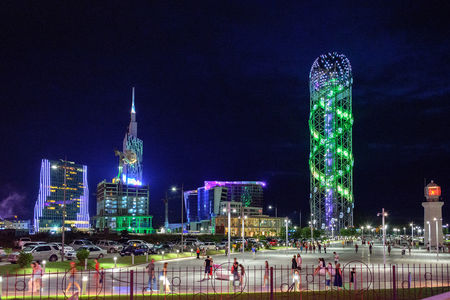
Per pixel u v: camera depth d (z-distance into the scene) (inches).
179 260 2331.4
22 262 1465.3
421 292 984.3
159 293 983.0
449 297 446.9
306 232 5300.2
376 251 3415.4
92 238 4370.1
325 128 6269.7
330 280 1100.5
